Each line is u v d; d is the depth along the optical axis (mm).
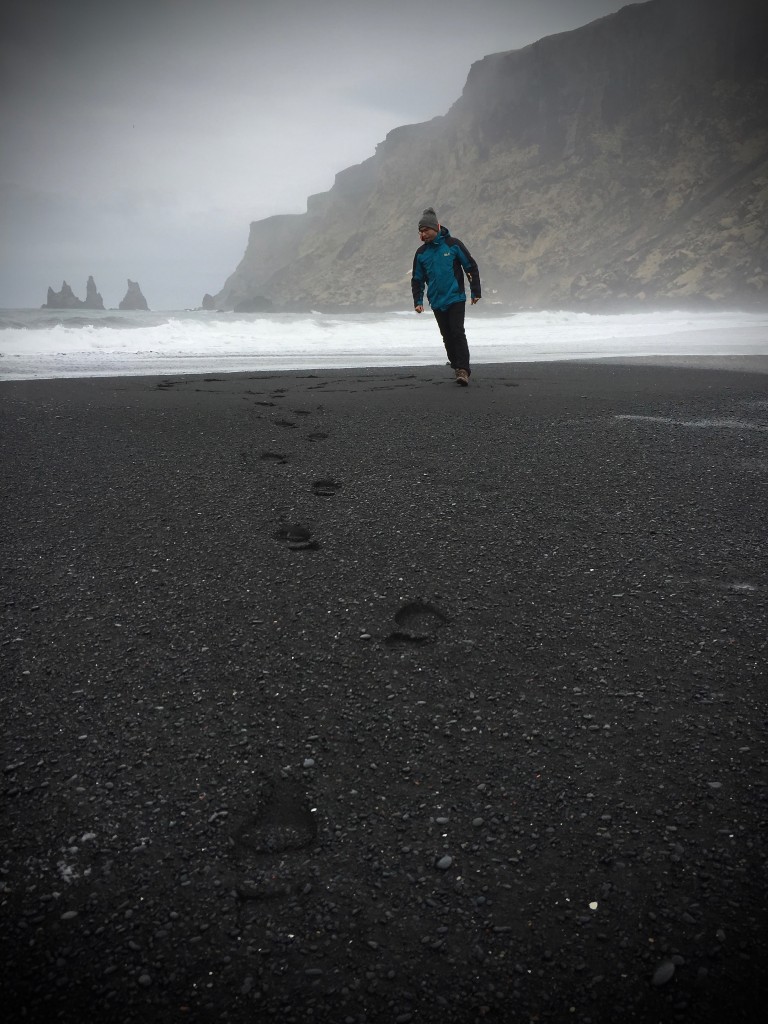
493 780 1471
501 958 1089
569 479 3438
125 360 10391
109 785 1455
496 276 134250
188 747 1569
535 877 1235
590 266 118875
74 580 2354
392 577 2381
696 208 111312
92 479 3424
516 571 2430
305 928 1140
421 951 1103
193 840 1320
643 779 1466
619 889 1206
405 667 1872
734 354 10953
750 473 3557
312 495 3195
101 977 1059
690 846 1291
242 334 15664
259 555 2557
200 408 5289
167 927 1141
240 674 1837
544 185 141500
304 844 1315
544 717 1669
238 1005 1021
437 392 6160
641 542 2672
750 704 1704
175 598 2236
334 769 1508
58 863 1264
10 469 3578
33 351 11750
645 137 130875
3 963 1076
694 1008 1006
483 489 3279
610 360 9312
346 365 9523
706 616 2125
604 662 1891
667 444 4125
